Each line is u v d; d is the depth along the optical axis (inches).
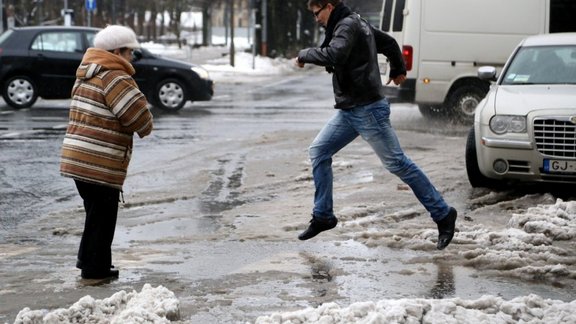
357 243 610.9
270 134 1274.6
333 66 568.7
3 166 979.9
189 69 1686.8
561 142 760.3
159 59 1685.5
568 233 616.7
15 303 476.7
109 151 514.9
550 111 761.6
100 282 518.3
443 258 567.8
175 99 1686.8
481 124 795.4
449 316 414.0
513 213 715.4
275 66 3956.7
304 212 720.3
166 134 1291.8
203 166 975.6
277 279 521.3
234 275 530.3
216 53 4694.9
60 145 1151.0
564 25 1403.8
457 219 693.9
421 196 583.5
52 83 1685.5
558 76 885.2
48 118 1517.0
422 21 1421.0
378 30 591.2
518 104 783.7
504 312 426.9
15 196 810.8
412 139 1225.4
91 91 513.7
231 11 3722.9
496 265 547.5
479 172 824.3
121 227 670.5
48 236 650.2
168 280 519.5
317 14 566.3
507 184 851.4
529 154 770.2
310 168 947.3
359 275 530.0
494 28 1408.7
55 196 812.6
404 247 597.0
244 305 469.4
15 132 1295.5
